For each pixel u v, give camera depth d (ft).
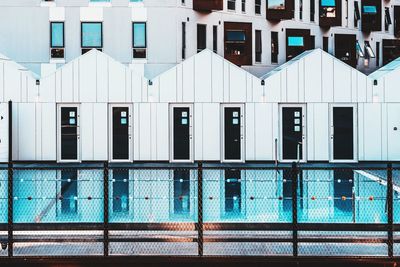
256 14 112.88
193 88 83.05
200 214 38.75
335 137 84.02
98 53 82.74
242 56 107.86
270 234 40.22
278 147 83.82
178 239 39.11
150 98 82.99
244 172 72.64
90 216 46.93
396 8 138.92
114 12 100.37
